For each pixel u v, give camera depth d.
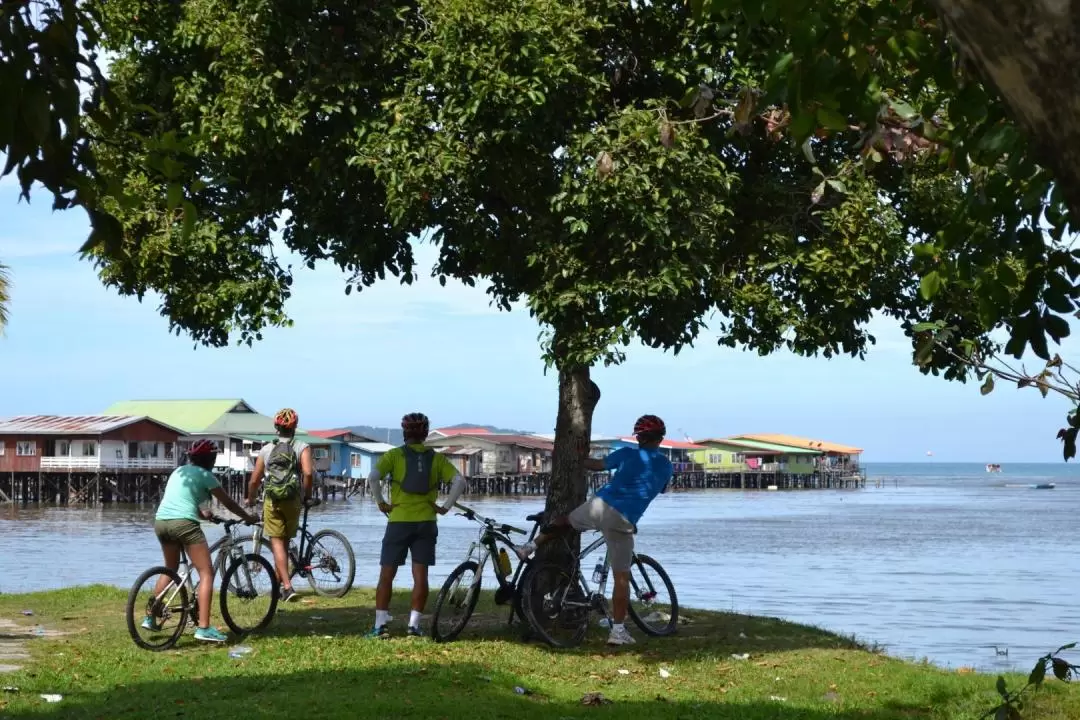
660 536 53.34
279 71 10.56
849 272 11.16
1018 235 4.65
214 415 94.56
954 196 11.02
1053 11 2.06
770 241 11.69
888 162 11.24
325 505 91.50
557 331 11.11
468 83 10.16
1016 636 19.33
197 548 10.59
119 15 10.88
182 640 10.82
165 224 11.55
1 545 44.25
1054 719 8.59
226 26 10.49
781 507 95.50
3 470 84.69
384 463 11.06
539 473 122.06
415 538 11.08
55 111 3.99
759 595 26.44
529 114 10.18
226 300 11.92
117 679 9.05
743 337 12.03
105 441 84.88
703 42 10.92
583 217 10.56
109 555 38.94
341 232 12.00
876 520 71.19
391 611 13.37
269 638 11.01
